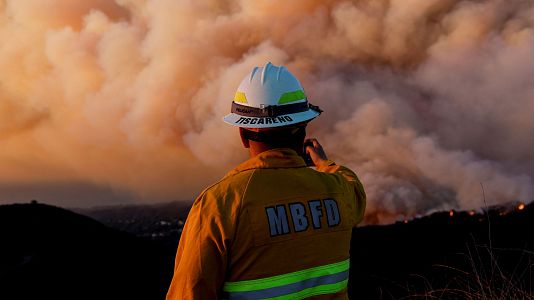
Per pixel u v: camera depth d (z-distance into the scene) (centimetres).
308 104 152
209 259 123
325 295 139
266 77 145
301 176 142
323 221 141
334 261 142
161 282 909
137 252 1041
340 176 159
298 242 133
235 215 127
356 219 157
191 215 131
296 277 132
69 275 801
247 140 146
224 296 130
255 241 127
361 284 748
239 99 147
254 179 134
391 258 883
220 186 133
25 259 808
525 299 311
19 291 707
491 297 306
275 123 140
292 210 135
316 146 178
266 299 129
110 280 844
